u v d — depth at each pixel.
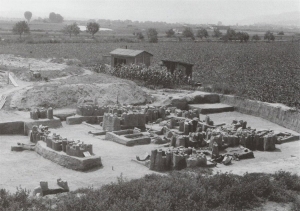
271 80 62.62
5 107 37.94
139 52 62.34
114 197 18.12
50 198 18.39
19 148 28.22
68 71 60.72
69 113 38.16
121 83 46.72
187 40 174.62
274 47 143.50
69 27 165.00
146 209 16.83
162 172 24.06
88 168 24.23
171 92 51.56
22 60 75.81
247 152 28.45
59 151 25.95
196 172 23.72
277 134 34.97
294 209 18.38
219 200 18.78
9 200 17.47
